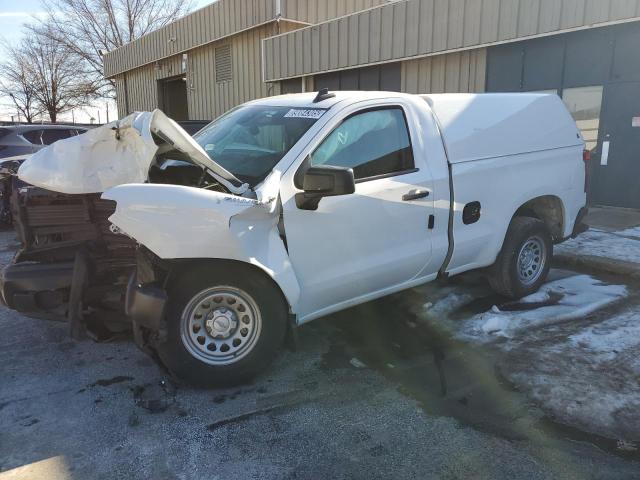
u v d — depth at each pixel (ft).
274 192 10.75
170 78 71.67
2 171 25.35
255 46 53.26
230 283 10.81
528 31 29.22
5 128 36.09
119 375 11.99
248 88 55.31
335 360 12.75
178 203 9.87
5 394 11.19
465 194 14.17
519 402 10.78
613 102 27.84
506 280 15.81
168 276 10.51
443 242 13.91
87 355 12.97
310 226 11.39
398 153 13.07
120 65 82.43
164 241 9.91
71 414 10.45
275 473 8.80
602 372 11.75
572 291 16.93
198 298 10.73
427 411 10.55
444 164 13.79
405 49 35.81
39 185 11.50
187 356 10.81
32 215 11.78
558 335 13.71
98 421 10.22
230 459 9.14
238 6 53.21
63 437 9.73
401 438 9.70
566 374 11.72
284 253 11.06
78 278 10.96
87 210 11.78
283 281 10.97
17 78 124.47
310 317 12.13
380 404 10.83
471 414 10.43
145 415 10.42
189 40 62.69
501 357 12.67
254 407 10.72
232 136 13.32
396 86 38.11
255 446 9.49
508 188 15.24
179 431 9.91
